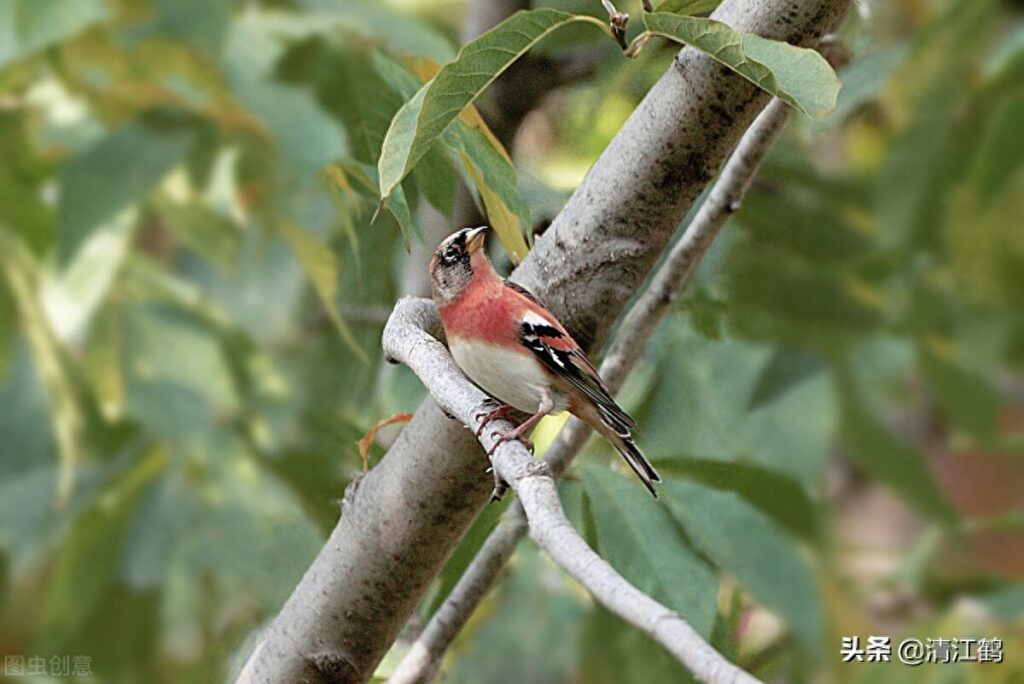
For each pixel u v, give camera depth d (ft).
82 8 27.68
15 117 31.17
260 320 40.42
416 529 23.97
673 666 34.63
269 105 29.45
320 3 31.58
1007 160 36.19
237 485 36.06
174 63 30.19
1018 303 41.34
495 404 21.16
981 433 43.70
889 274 41.42
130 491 36.42
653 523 31.60
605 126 44.78
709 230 27.89
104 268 31.86
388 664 33.22
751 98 21.77
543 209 38.83
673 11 22.06
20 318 34.30
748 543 31.86
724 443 38.52
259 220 32.94
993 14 35.73
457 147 25.21
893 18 41.81
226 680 35.88
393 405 36.40
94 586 36.55
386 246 39.93
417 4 41.63
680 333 38.88
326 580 24.71
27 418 37.24
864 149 45.29
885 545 46.88
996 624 35.94
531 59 40.16
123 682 36.76
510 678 36.47
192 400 36.04
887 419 48.85
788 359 42.01
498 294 26.96
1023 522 39.14
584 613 36.32
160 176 30.71
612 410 26.35
